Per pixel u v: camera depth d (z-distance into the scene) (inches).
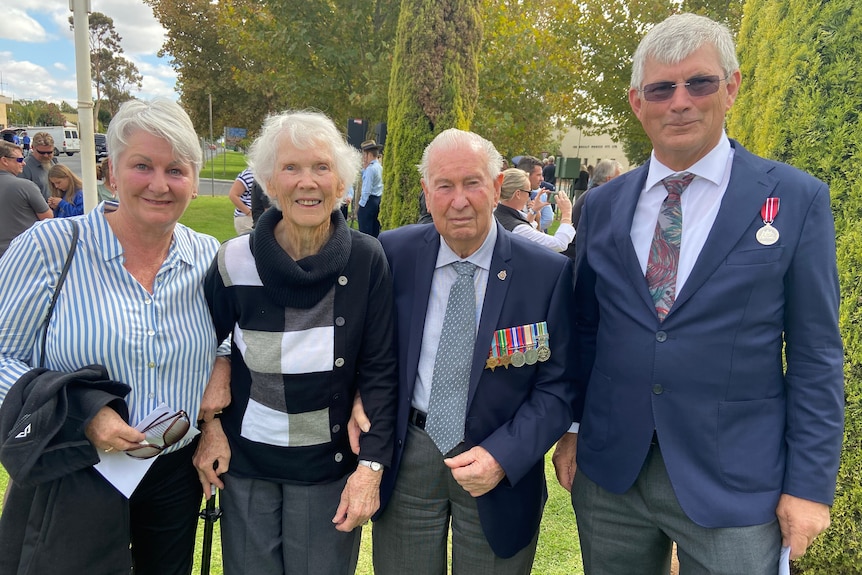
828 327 56.1
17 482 53.9
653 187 62.9
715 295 56.8
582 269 70.2
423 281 71.1
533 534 72.6
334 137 64.8
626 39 517.3
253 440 68.3
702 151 60.1
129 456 60.4
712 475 58.4
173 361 63.1
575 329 71.7
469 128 247.9
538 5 487.8
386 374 71.3
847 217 76.8
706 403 58.1
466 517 70.9
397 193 247.1
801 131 78.4
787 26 80.3
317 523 70.3
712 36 57.1
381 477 70.4
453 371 68.2
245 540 70.4
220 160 1772.9
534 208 272.4
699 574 61.2
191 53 860.0
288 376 66.4
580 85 551.5
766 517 57.4
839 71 74.9
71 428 55.5
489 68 385.1
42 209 199.8
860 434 78.4
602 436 65.1
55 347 58.1
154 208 59.5
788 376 58.9
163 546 70.1
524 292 68.4
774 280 56.1
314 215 63.0
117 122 58.5
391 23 426.3
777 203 56.6
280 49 448.5
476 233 65.3
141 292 61.8
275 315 66.2
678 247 60.3
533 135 494.3
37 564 57.3
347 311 67.5
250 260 66.7
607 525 68.1
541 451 66.2
